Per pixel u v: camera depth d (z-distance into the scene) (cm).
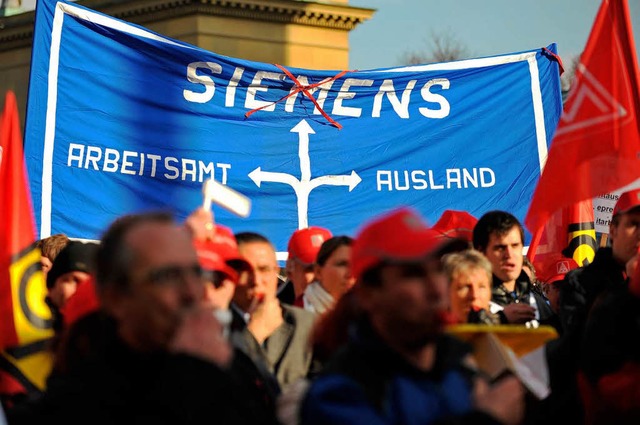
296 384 448
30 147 995
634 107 801
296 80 1118
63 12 1014
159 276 383
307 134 1120
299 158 1113
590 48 812
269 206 1097
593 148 791
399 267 402
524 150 1205
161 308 384
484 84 1200
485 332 495
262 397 545
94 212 1011
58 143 1005
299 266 803
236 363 540
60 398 390
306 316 671
